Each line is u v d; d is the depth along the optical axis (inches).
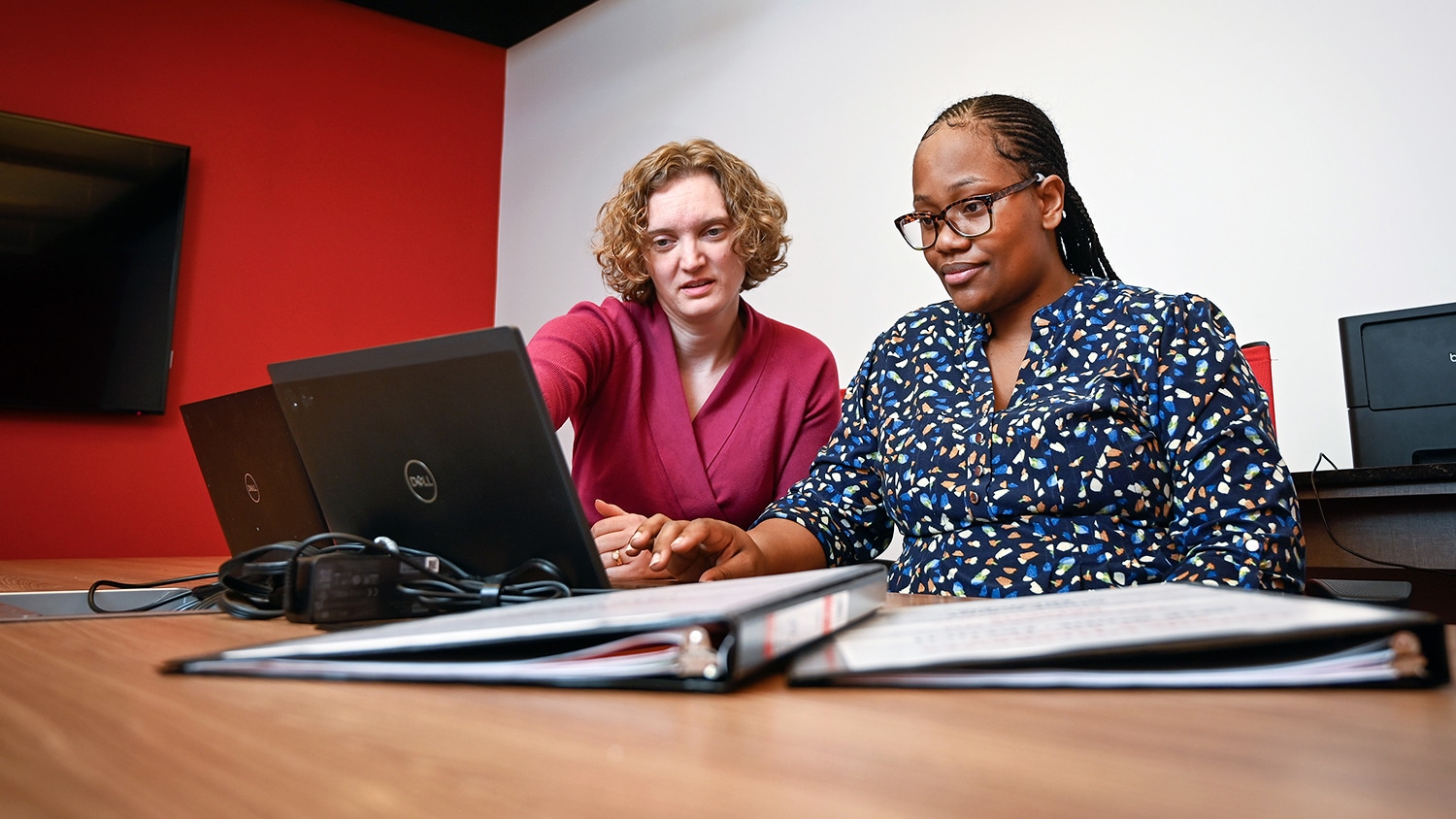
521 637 15.6
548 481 28.1
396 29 187.6
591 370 65.1
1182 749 11.7
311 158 173.3
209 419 42.3
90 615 30.1
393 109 185.6
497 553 30.0
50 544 141.5
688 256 66.1
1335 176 102.2
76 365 142.9
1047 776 10.5
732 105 164.7
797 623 17.0
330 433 32.1
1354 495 62.2
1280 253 105.6
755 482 69.0
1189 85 114.1
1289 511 39.6
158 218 151.6
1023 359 49.7
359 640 16.7
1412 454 68.5
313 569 25.3
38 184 141.9
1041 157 48.3
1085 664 15.3
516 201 197.2
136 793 9.7
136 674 17.1
